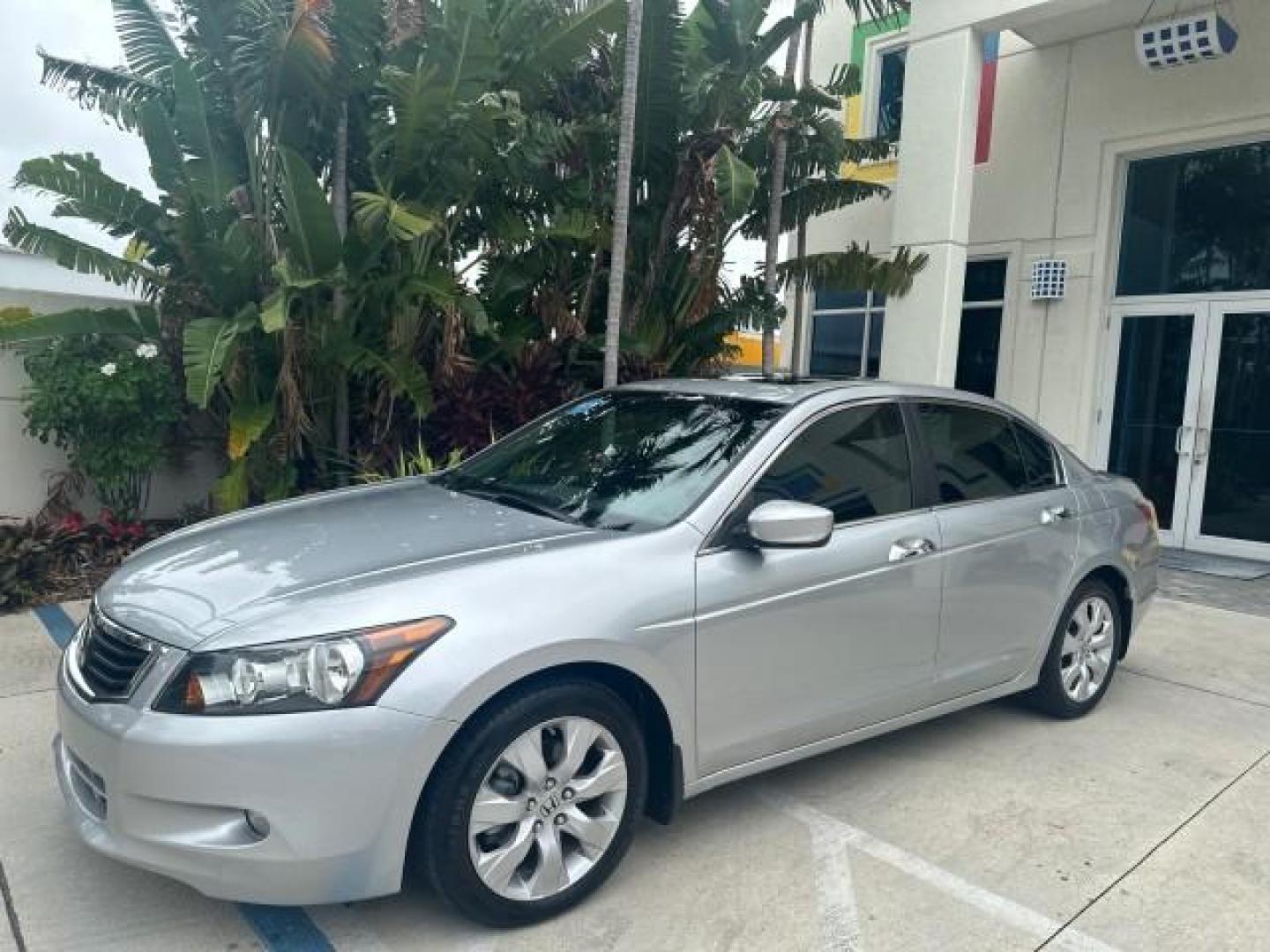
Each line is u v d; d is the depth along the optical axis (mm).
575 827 2912
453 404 7832
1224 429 9055
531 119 7480
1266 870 3373
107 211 6961
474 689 2641
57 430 6926
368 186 7660
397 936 2824
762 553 3303
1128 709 4965
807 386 3992
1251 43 8570
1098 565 4695
